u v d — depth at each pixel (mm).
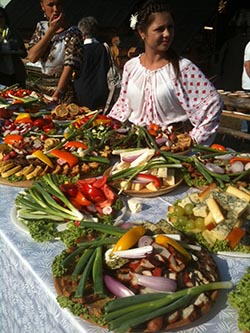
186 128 3104
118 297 1337
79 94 4820
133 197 2158
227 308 1365
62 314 1362
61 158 2406
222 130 5629
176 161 2262
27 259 1643
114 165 2480
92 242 1545
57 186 1979
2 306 2033
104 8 9125
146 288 1351
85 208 1891
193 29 7988
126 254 1451
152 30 2779
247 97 5094
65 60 4020
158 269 1386
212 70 8508
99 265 1422
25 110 3771
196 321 1303
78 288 1345
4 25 5633
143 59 3059
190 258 1483
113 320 1223
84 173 2379
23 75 5832
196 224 1729
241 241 1677
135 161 2287
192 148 2691
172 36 2814
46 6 3898
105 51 4863
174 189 2232
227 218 1714
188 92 2916
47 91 4438
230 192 1884
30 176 2297
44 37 4035
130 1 8906
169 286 1334
